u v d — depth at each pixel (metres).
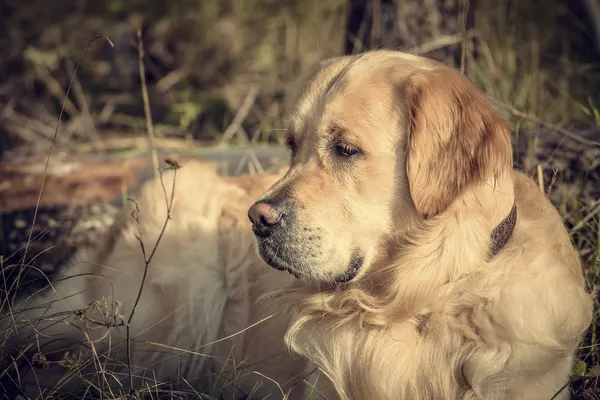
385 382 2.54
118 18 7.62
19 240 4.24
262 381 3.10
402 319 2.55
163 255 3.37
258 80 6.65
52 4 7.88
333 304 2.70
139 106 6.75
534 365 2.41
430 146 2.47
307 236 2.54
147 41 7.44
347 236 2.57
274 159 4.52
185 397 3.00
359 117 2.54
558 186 3.55
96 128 6.44
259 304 3.18
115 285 3.40
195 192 3.51
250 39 7.25
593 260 3.23
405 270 2.55
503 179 2.51
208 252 3.35
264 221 2.57
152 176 4.54
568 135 3.56
